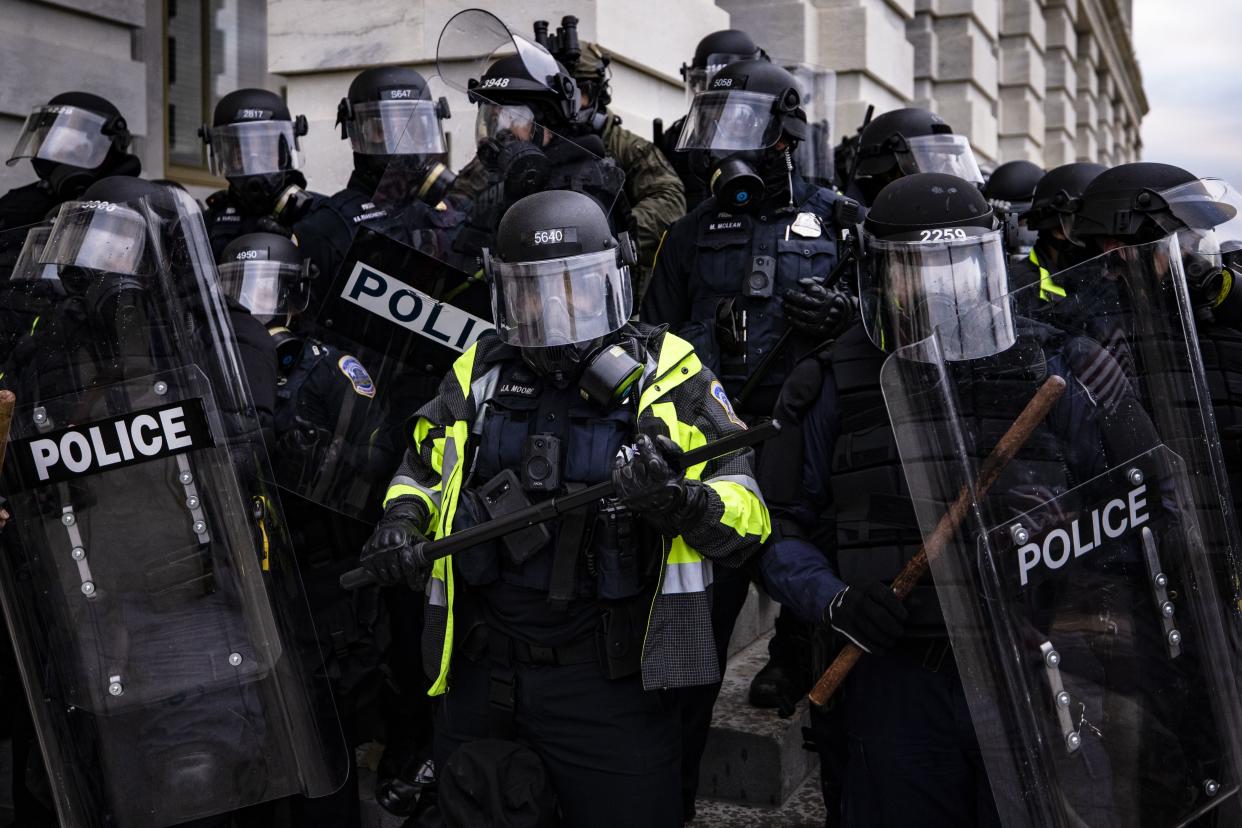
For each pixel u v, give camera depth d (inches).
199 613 92.0
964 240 88.0
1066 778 76.5
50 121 157.6
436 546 89.6
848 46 297.3
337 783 95.3
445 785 92.1
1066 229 136.2
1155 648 79.7
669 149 179.5
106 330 91.2
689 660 91.3
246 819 110.8
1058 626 77.5
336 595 116.6
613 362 91.8
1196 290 103.3
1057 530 78.1
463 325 121.3
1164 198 106.1
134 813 92.7
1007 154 508.1
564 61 157.6
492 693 95.4
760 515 91.8
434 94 129.3
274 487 95.1
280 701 93.4
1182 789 79.4
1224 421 102.2
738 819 133.4
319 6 215.0
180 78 281.0
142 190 94.7
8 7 204.1
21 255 91.6
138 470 91.6
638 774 92.9
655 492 83.3
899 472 89.5
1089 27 677.3
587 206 93.4
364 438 117.9
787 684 143.6
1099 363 80.2
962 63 394.0
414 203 122.7
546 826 90.4
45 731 92.9
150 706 92.2
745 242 133.6
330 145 189.6
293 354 119.0
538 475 92.0
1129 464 80.1
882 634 85.7
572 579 90.9
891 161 161.9
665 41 228.2
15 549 92.3
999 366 78.5
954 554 77.7
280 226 157.3
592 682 92.7
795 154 142.0
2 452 82.6
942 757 89.5
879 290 90.4
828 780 115.6
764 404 128.7
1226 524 83.0
